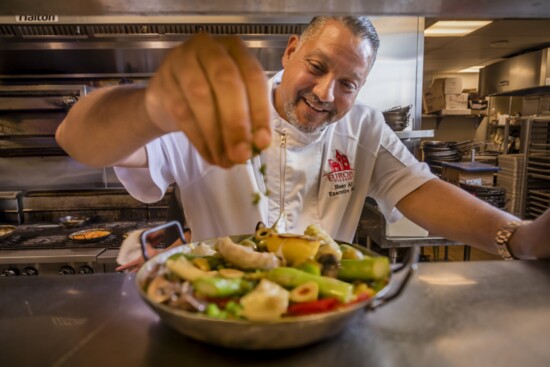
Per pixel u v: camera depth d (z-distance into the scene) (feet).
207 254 1.95
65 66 7.74
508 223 2.62
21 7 1.61
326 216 3.91
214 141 1.12
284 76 3.46
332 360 1.43
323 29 3.08
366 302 1.41
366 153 4.03
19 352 1.49
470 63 16.10
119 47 6.81
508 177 11.78
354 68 3.10
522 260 2.28
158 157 3.39
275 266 1.73
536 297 1.87
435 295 1.88
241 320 1.30
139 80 8.17
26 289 2.02
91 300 1.91
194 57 1.15
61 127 2.36
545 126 11.27
